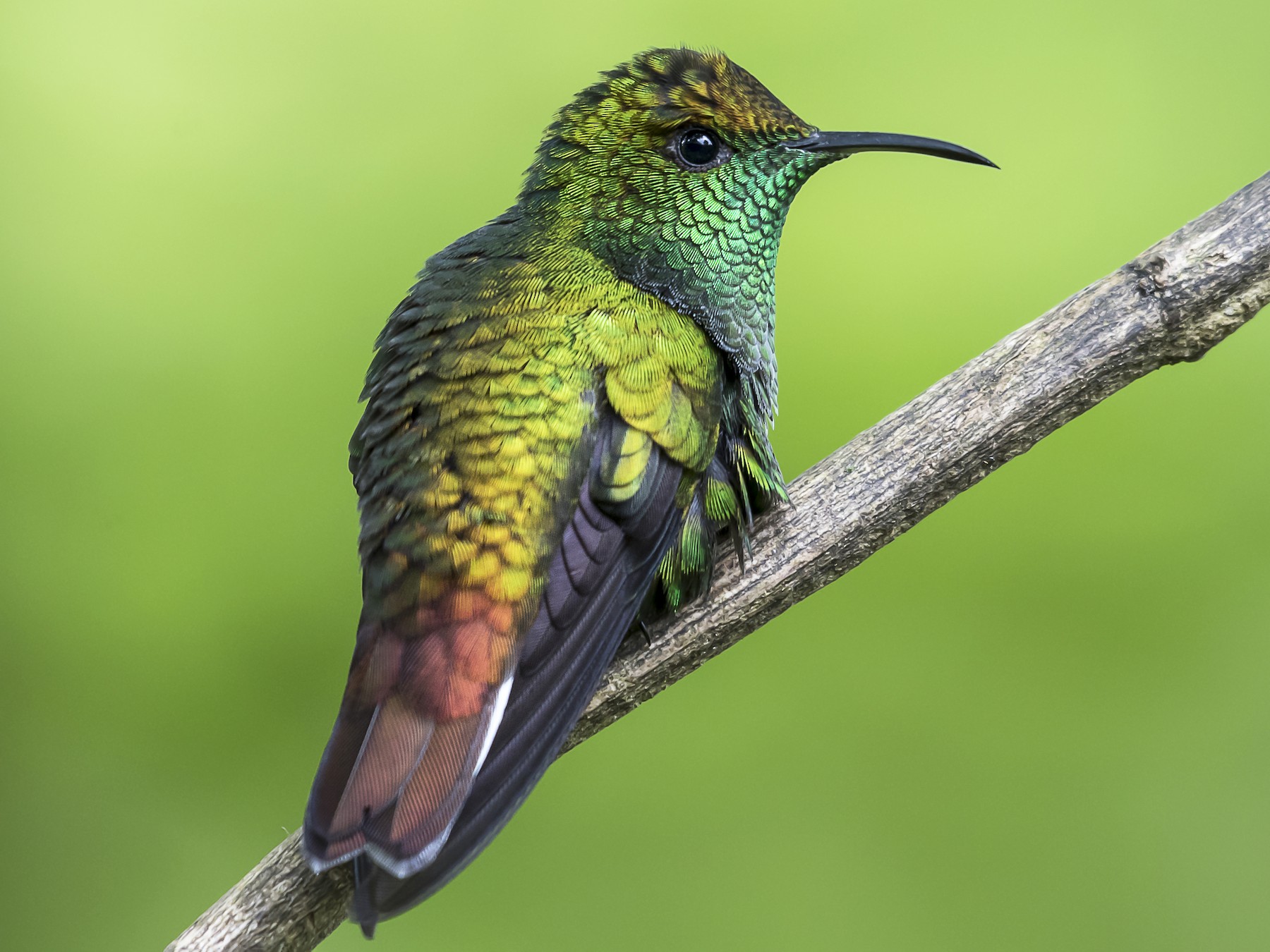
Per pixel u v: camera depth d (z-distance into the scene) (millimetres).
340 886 892
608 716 901
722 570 904
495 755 889
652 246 905
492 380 895
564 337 897
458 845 886
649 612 903
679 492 899
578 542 894
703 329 904
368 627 891
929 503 905
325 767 887
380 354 902
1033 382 904
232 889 893
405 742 888
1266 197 904
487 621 890
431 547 891
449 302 901
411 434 894
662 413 898
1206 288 903
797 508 905
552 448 894
